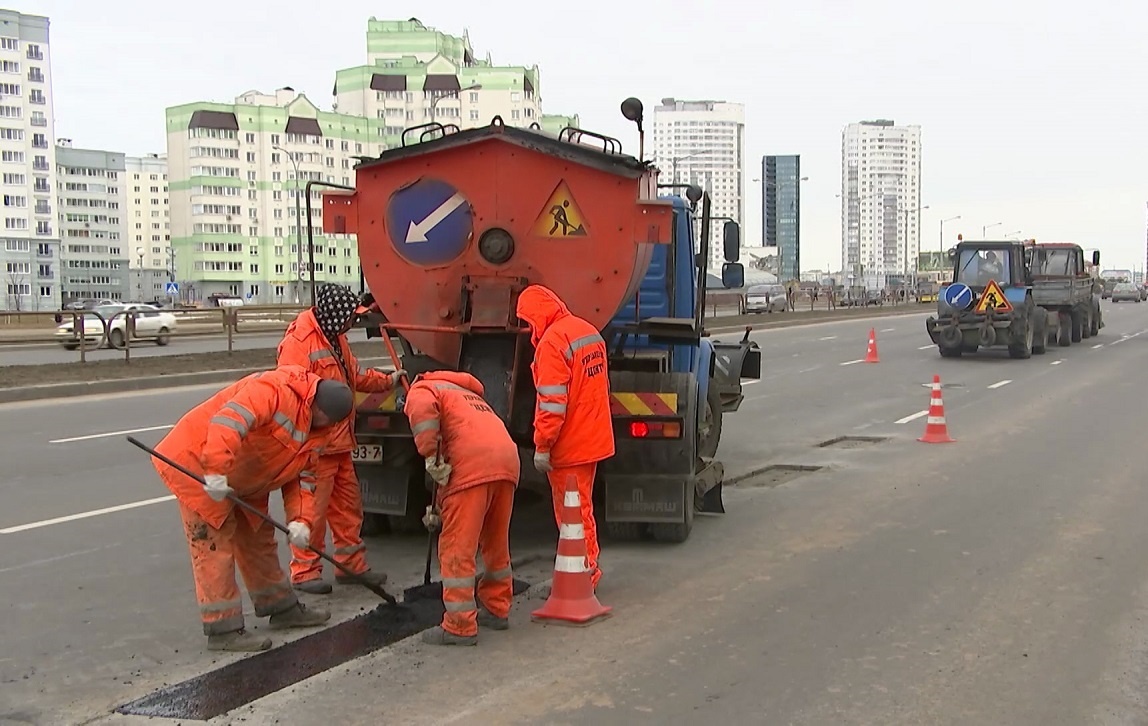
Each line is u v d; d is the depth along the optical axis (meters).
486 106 123.88
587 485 6.00
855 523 8.23
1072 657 5.20
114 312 28.58
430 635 5.34
